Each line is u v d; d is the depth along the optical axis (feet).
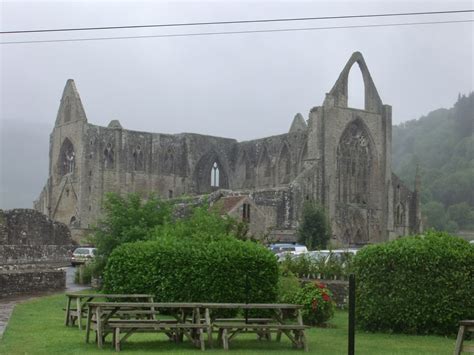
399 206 398.01
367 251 104.01
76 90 408.05
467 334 96.43
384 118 394.11
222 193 286.05
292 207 346.54
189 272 108.58
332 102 374.02
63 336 88.43
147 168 414.62
